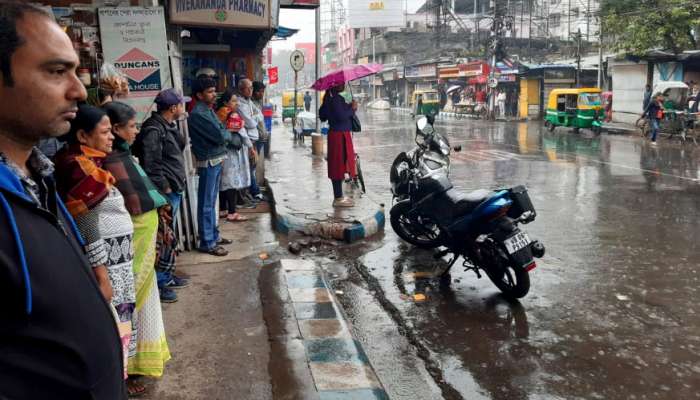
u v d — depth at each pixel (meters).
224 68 9.76
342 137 7.57
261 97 9.37
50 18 1.28
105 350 1.27
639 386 3.56
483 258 5.17
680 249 6.43
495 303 4.96
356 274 5.72
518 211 5.07
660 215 8.03
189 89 9.21
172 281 4.76
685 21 20.41
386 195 9.85
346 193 8.70
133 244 3.08
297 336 3.85
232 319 4.11
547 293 5.17
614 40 25.27
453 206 5.48
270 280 4.95
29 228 1.15
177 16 6.16
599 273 5.66
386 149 17.47
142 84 5.11
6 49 1.19
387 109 47.56
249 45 9.78
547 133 22.03
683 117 17.84
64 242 1.24
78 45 4.88
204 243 5.73
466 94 36.41
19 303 1.09
